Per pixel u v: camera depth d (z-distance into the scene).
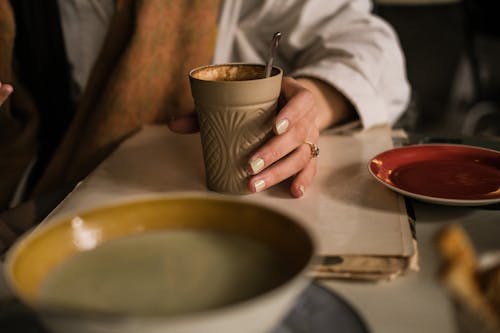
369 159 0.79
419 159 0.77
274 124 0.68
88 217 0.51
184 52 1.01
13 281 0.44
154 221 0.53
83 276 0.48
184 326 0.42
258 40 1.14
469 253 0.45
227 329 0.43
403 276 0.57
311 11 1.06
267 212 0.51
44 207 0.76
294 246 0.49
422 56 1.99
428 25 1.96
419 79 2.01
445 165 0.75
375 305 0.54
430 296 0.55
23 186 1.11
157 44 0.99
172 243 0.52
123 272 0.49
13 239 0.68
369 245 0.60
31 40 1.07
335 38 1.02
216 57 1.11
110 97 0.98
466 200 0.65
